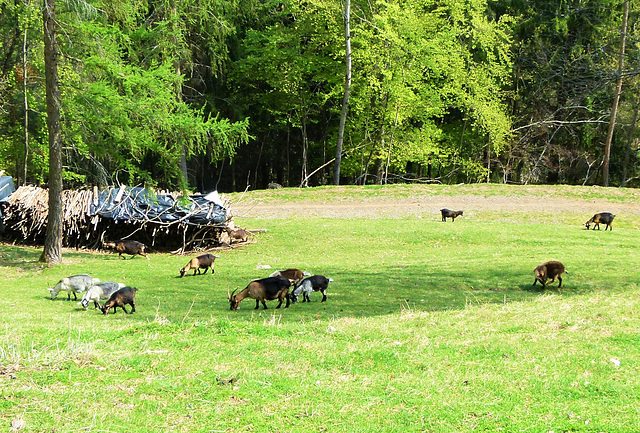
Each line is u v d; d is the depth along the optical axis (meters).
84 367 7.15
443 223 29.03
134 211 25.19
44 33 21.16
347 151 45.81
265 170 60.12
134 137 22.39
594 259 20.23
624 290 15.15
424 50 41.69
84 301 13.95
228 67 48.16
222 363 7.55
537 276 15.93
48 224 21.84
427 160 48.19
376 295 15.50
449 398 6.59
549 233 26.11
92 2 21.58
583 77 33.94
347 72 40.88
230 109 47.84
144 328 9.20
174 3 36.97
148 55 32.47
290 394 6.60
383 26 40.78
